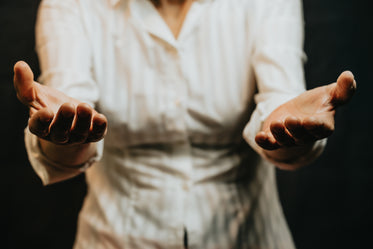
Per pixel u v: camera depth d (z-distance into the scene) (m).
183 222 0.96
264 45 0.95
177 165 0.98
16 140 2.32
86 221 1.03
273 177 1.08
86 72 0.95
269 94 0.90
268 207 1.05
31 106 0.67
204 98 0.97
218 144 1.00
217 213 0.98
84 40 0.98
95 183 1.04
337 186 2.44
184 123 0.97
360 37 2.46
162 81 0.98
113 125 0.98
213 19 0.99
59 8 0.99
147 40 0.98
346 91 0.67
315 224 2.43
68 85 0.90
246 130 0.89
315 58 2.46
